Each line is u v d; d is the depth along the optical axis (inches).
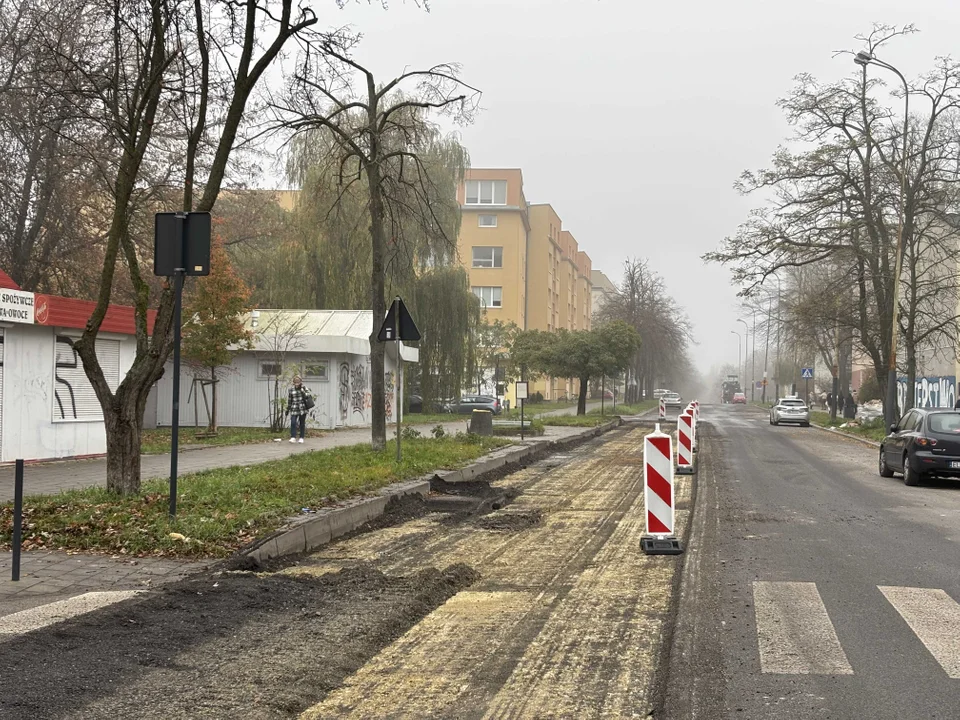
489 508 513.7
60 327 700.0
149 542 342.3
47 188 995.9
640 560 353.1
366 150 834.8
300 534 379.2
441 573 315.9
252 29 432.5
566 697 193.5
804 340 1667.1
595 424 1531.7
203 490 461.1
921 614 267.7
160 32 423.8
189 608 258.5
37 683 187.6
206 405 1203.9
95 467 648.4
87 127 897.5
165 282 433.1
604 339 1845.5
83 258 1114.1
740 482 670.5
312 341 1255.5
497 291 3070.9
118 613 245.0
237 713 178.4
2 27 837.8
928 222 1373.0
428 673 209.9
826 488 645.3
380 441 745.0
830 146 1381.6
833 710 185.9
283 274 1475.1
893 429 751.7
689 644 233.3
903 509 529.0
